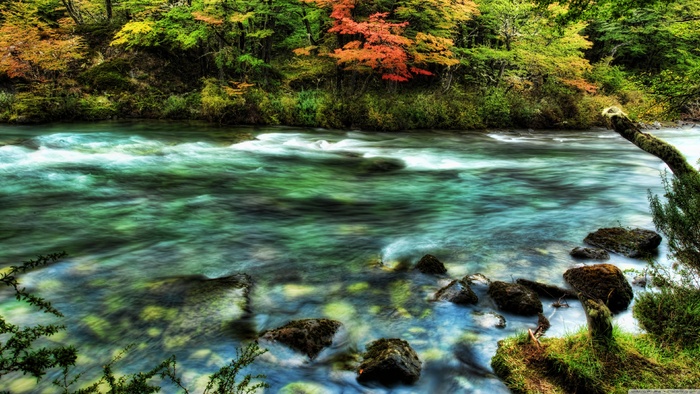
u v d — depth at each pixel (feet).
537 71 79.25
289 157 39.93
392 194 28.45
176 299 13.14
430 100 65.82
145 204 24.12
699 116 76.84
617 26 85.25
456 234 19.98
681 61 81.51
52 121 51.31
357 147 47.16
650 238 17.17
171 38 62.03
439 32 67.05
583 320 11.97
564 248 17.80
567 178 33.12
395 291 14.03
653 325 10.76
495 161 41.04
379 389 9.43
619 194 27.63
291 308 12.92
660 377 8.56
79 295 13.34
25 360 5.75
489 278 14.89
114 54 61.62
